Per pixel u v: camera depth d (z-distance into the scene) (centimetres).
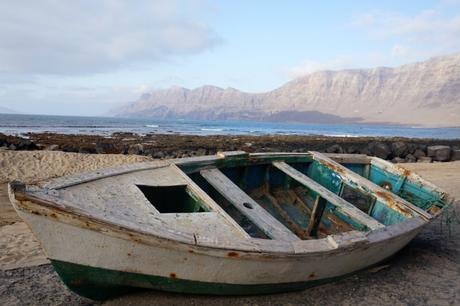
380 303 398
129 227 291
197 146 1920
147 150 1664
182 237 305
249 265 329
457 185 1099
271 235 364
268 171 603
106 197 346
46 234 285
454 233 652
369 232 404
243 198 431
